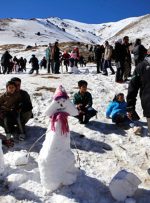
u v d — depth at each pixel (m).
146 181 5.34
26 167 5.56
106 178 5.37
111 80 13.77
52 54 17.55
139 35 122.00
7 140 6.57
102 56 17.42
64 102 4.95
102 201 4.72
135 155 6.29
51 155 4.82
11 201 4.67
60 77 14.78
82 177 5.24
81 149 6.50
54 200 4.70
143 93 5.15
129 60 13.20
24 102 7.08
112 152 6.43
